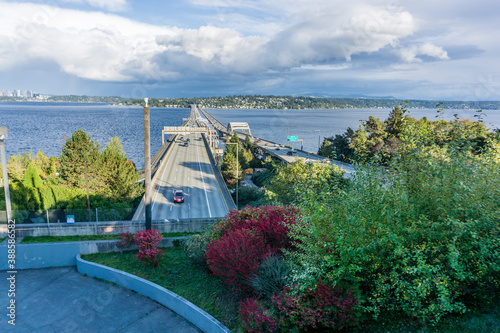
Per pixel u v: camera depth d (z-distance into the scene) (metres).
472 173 7.55
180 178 46.72
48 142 111.75
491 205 7.32
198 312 9.98
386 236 7.59
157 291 11.64
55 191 23.12
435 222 7.30
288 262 9.52
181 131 69.75
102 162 28.97
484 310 7.60
